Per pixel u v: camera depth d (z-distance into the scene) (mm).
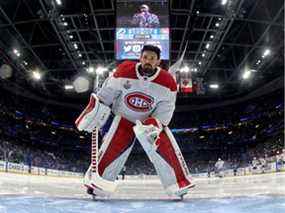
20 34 24000
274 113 35844
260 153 34469
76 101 39562
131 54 15359
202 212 2510
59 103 39688
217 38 24250
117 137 3639
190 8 21266
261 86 35094
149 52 3471
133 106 3586
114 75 3592
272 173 22844
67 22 23266
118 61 15359
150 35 15391
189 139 41469
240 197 3400
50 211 2516
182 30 24234
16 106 35531
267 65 29703
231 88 36000
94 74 30672
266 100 37375
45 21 23000
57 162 36250
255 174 26000
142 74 3520
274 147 32781
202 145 40969
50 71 31078
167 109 3619
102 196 3598
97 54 27859
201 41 25281
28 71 30672
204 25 23703
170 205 2967
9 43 25516
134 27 15477
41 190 7000
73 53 27094
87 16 21719
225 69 30297
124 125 3668
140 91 3541
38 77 31156
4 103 33688
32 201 3059
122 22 15516
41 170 24406
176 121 42281
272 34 23781
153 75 3525
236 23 23000
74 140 40562
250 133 38438
